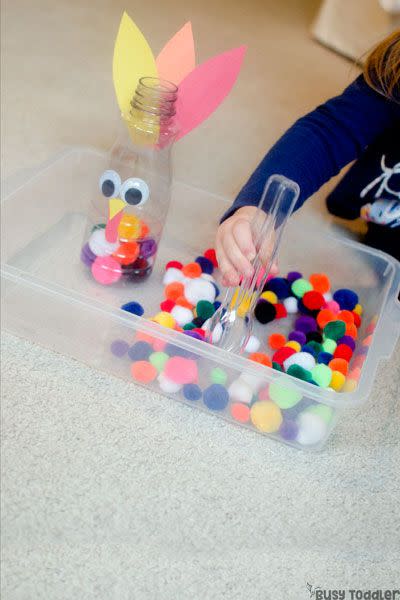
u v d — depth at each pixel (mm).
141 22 2025
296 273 1083
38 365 831
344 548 725
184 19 2150
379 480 817
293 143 1083
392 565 723
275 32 2285
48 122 1386
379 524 762
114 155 894
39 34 1798
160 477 740
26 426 751
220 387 812
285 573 683
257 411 805
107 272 954
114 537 667
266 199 821
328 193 1452
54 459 724
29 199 999
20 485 687
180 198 1134
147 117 849
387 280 1066
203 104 885
